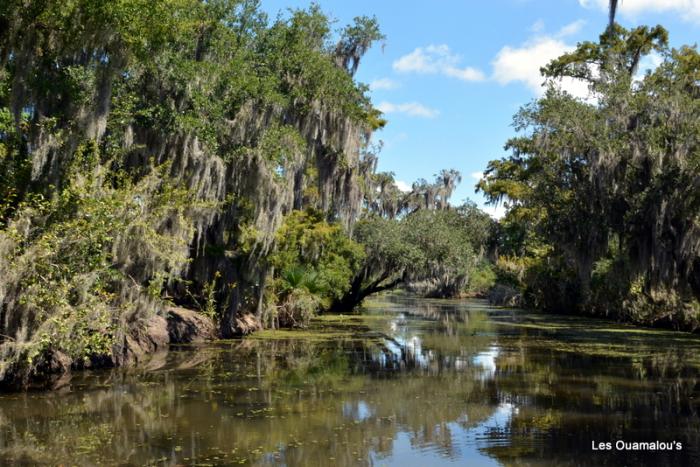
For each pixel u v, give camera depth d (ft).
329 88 89.35
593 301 133.59
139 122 61.67
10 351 42.22
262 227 76.28
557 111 103.40
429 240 161.07
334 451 33.01
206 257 79.61
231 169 73.61
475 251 209.97
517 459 31.96
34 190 48.62
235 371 57.72
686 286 96.02
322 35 97.40
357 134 95.86
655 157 88.43
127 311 54.24
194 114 64.85
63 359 52.75
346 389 49.67
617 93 100.01
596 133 99.04
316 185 117.91
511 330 103.45
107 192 50.65
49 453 31.99
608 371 59.11
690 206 85.51
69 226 44.29
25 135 50.93
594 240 101.71
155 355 66.59
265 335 89.35
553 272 152.25
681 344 81.92
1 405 42.32
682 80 95.61
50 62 50.11
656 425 38.60
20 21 45.09
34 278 42.42
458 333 97.55
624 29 117.80
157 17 49.44
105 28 47.32
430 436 36.01
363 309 169.27
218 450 32.89
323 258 115.24
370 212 156.97
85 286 45.29
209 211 68.23
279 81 82.84
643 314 113.50
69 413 40.34
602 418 40.42
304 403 44.27
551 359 67.56
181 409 41.88
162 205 56.80
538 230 115.44
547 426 38.58
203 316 81.46
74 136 49.37
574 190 104.99
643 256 93.66
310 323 114.21
